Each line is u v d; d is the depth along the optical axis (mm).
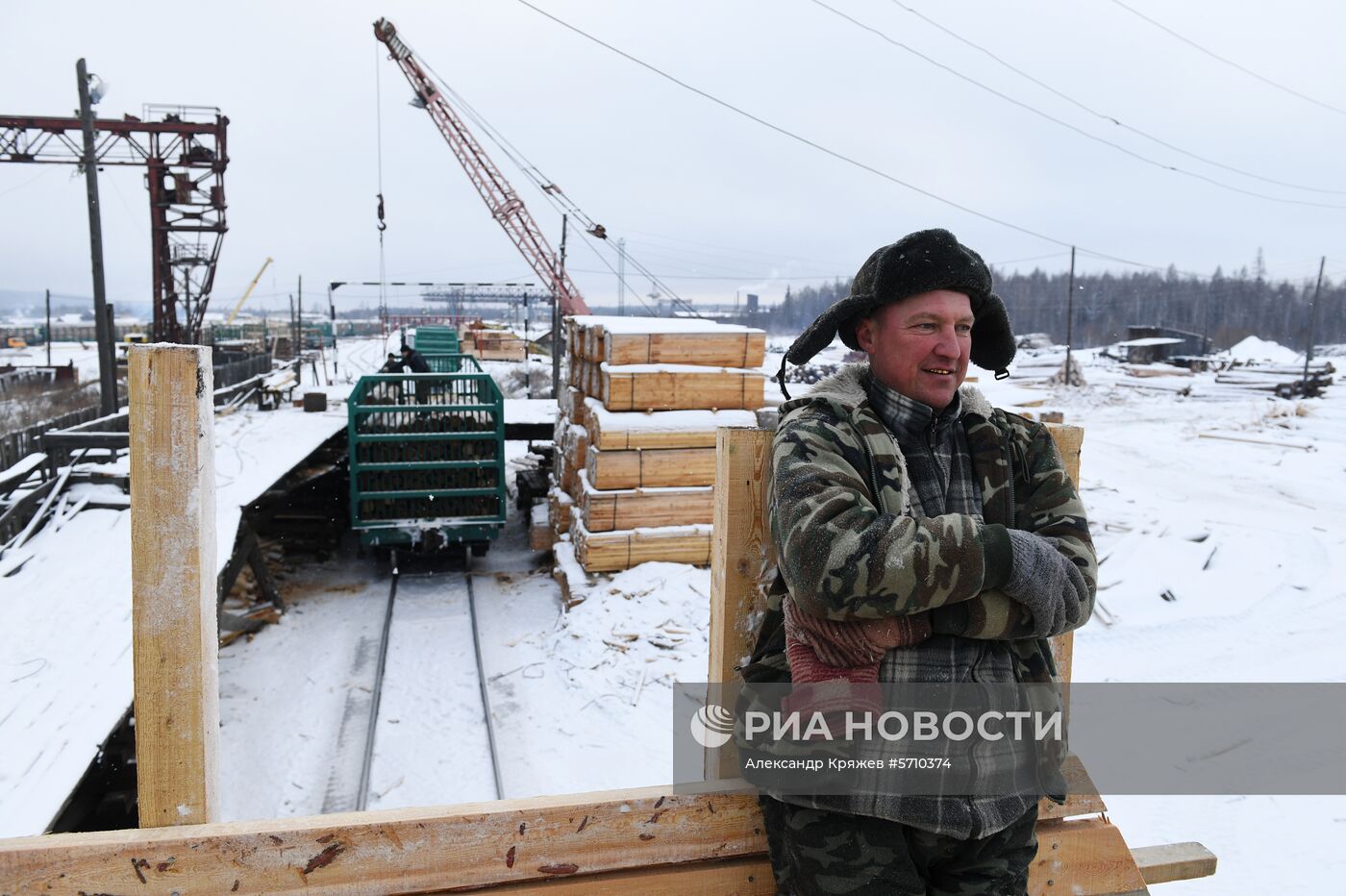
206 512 1967
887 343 1771
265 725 8516
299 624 11312
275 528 14320
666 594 10312
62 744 5297
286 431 16000
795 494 1625
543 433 17484
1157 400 36500
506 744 8078
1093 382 43344
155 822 1938
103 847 1625
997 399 32719
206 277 29578
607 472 10750
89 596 7738
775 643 1809
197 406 1915
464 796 7270
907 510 1673
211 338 46344
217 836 1658
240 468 12367
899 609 1511
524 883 1794
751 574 2029
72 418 17781
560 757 7812
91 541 9250
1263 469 20797
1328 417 29375
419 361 16469
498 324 50188
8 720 5578
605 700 8703
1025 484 1855
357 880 1709
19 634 6961
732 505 2004
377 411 12836
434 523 12961
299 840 1683
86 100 16203
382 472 12953
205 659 1963
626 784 7285
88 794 5531
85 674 6262
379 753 7973
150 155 27688
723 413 10984
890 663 1609
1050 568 1581
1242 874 5406
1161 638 9930
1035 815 1772
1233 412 31547
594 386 11883
